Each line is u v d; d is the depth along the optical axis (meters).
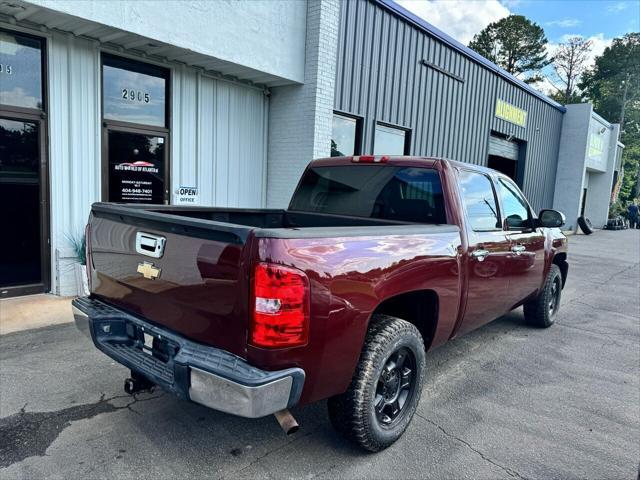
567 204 20.95
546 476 2.67
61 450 2.72
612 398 3.76
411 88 10.28
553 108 18.97
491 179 4.20
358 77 8.87
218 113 7.57
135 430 2.97
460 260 3.38
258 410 2.06
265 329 2.09
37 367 3.84
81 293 5.75
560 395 3.79
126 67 6.41
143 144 6.69
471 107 12.72
